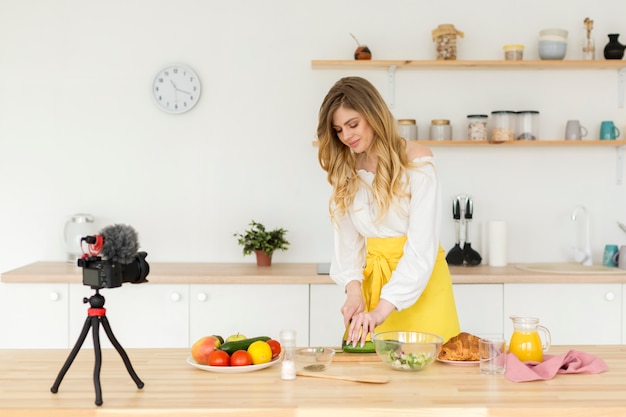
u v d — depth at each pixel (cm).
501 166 415
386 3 411
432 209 229
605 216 417
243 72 412
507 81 413
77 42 412
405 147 234
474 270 379
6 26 411
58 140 414
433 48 412
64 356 211
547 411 158
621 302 365
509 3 412
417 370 191
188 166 415
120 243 169
